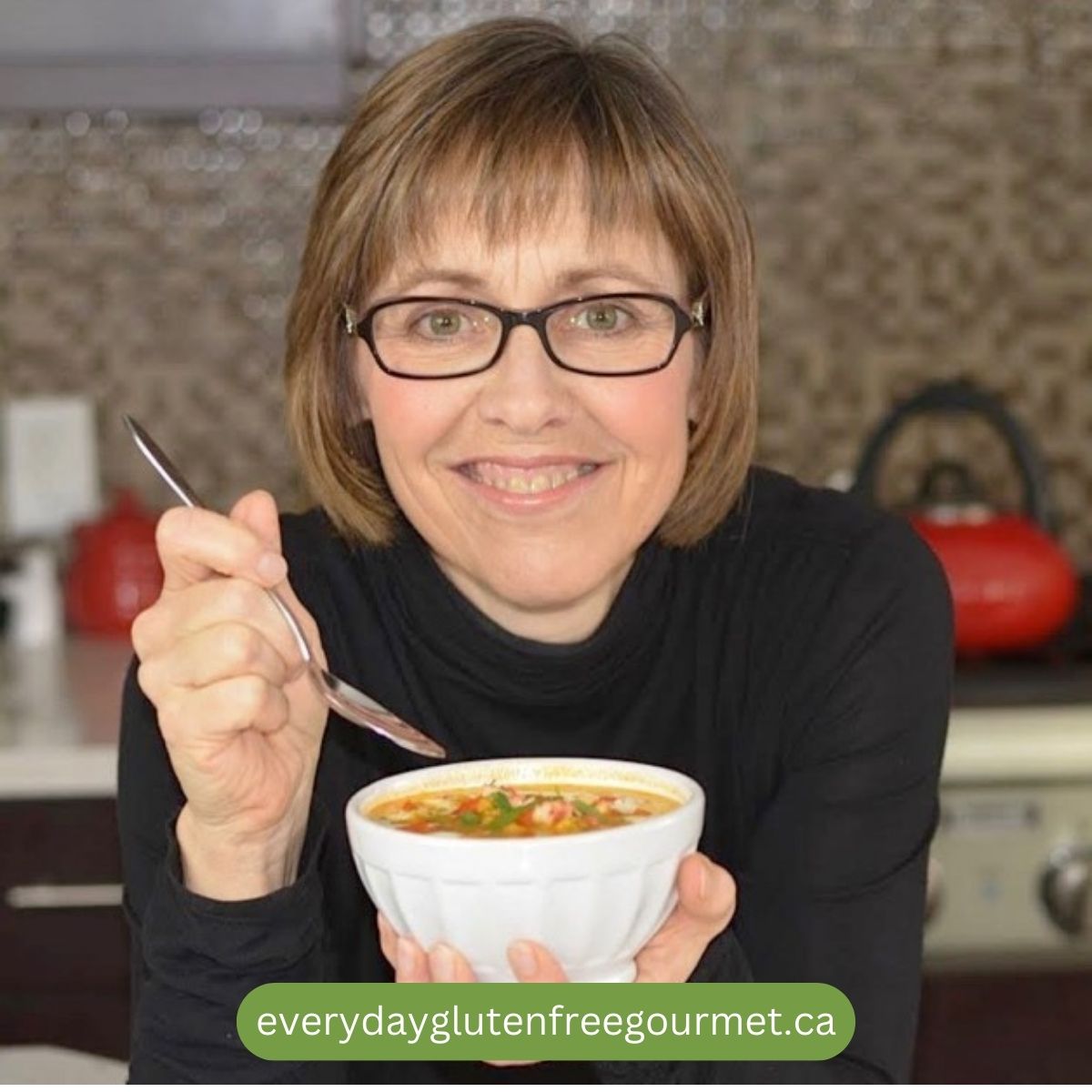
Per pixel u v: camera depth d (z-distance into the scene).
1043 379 3.12
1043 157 3.08
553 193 1.19
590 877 0.91
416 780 1.03
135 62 2.75
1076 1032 2.36
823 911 1.29
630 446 1.22
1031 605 2.57
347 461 1.35
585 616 1.36
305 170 3.02
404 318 1.22
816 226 3.07
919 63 3.05
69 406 3.03
